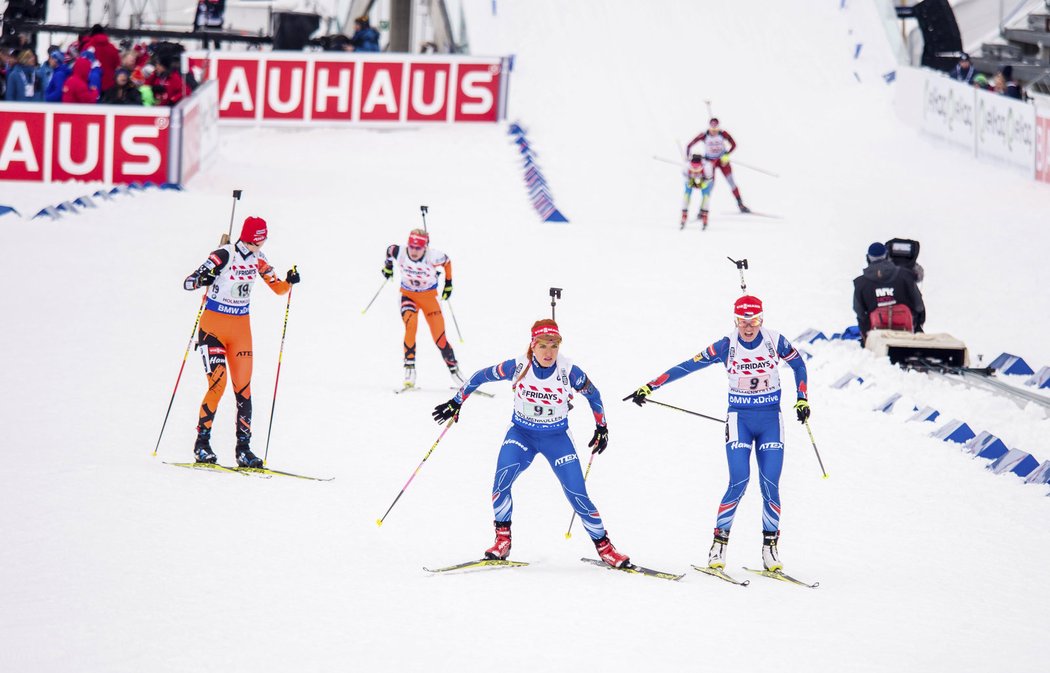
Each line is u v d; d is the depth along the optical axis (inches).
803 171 3767.2
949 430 1557.6
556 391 1038.4
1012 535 1213.1
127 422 1428.4
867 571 1088.8
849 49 4830.2
